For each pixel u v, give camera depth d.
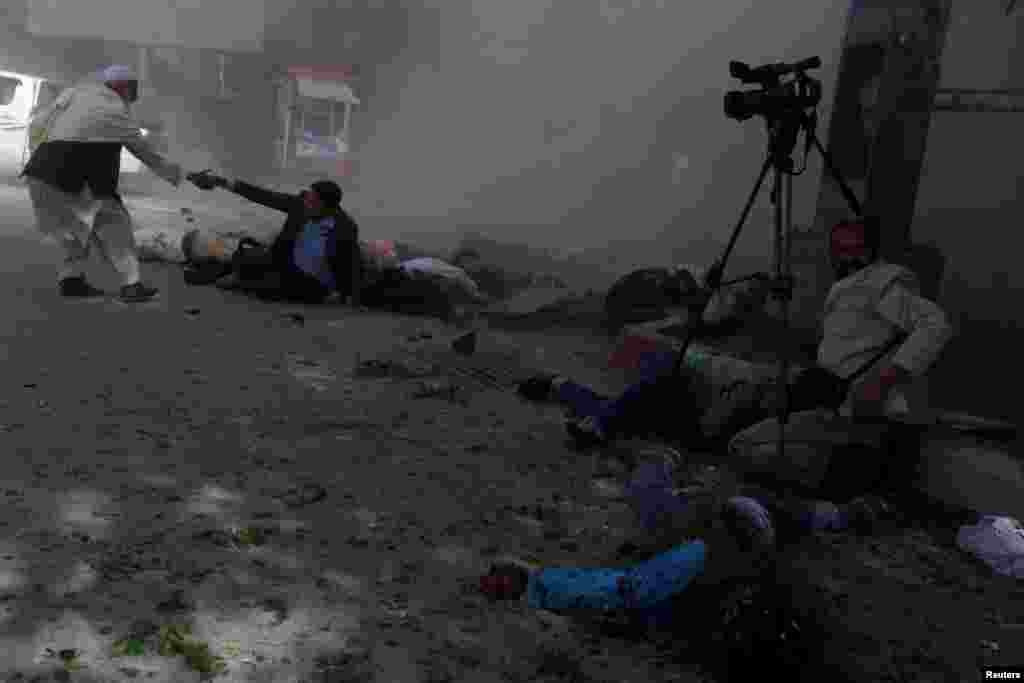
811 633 2.79
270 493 3.64
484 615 2.96
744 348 5.84
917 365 4.18
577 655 2.79
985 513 4.40
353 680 2.50
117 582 2.82
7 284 6.59
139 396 4.55
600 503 4.02
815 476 4.37
